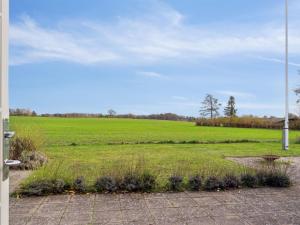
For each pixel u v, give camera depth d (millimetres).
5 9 2064
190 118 76375
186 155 15914
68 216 5812
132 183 7688
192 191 7719
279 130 49031
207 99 73062
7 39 2094
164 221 5523
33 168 11102
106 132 37500
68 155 15562
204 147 20656
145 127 51438
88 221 5539
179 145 22109
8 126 2143
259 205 6527
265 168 8969
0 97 1979
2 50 2002
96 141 25312
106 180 7684
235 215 5863
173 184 7824
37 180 7598
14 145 11945
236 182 8055
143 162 10156
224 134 37594
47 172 8164
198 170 9602
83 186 7562
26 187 7324
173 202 6746
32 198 7039
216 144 23172
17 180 9117
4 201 2107
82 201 6812
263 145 22469
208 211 6102
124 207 6379
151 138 29672
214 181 7930
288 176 8633
